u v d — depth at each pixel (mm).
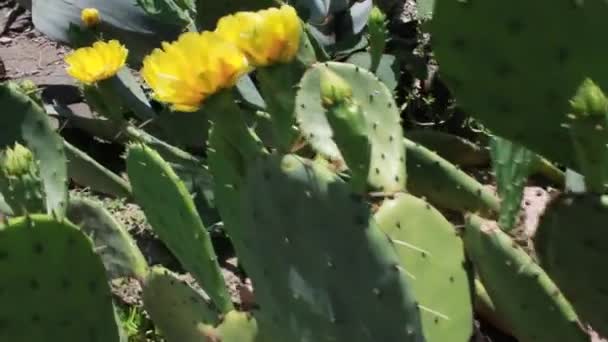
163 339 1400
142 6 1749
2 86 1200
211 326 1097
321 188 833
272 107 875
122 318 1407
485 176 1661
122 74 1706
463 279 1024
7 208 1249
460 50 885
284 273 893
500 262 984
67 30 1920
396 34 2037
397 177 1027
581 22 860
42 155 1211
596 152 845
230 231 985
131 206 1642
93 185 1573
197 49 812
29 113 1207
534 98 896
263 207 875
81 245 953
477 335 1256
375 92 1054
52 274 947
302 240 860
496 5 858
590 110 825
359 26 1928
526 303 992
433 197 1294
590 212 880
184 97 832
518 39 870
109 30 1861
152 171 1058
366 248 835
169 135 1656
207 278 1079
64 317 975
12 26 2398
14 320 948
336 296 864
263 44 838
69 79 2160
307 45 1120
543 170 1595
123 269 1212
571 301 969
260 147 864
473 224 996
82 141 1840
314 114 1029
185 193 1043
